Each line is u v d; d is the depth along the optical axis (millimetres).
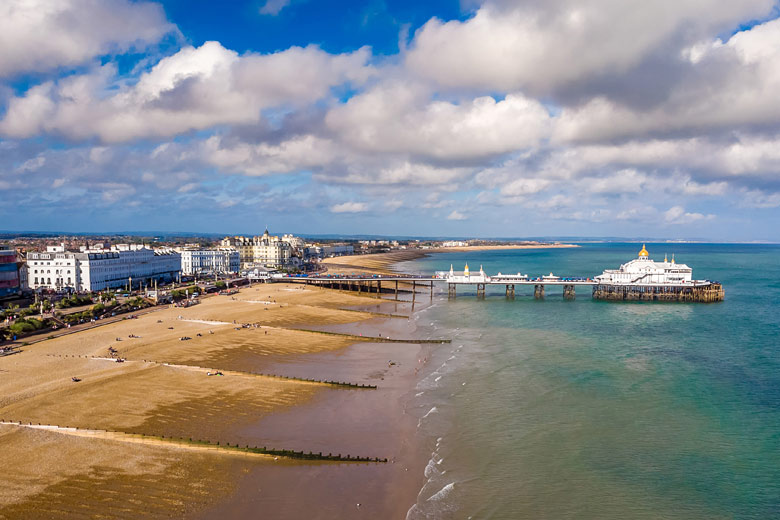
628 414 65188
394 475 49688
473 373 83062
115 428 56250
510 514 43594
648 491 47312
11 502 41719
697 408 67250
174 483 46312
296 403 68125
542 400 70250
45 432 54219
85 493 43719
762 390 74250
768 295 193000
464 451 55000
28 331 102562
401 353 98250
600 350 99250
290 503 44312
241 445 54281
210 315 131250
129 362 80625
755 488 47812
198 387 70938
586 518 43125
